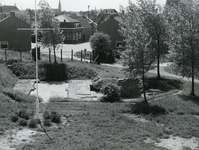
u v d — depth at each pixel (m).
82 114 21.78
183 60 28.31
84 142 15.73
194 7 28.73
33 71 37.22
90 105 25.12
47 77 36.88
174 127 19.31
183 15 28.84
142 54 25.55
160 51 33.88
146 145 15.85
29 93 29.75
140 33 25.84
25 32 50.47
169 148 15.80
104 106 24.67
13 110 21.19
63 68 37.88
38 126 18.39
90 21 100.06
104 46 48.16
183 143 16.67
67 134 17.02
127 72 26.66
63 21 74.44
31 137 16.28
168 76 37.06
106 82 31.97
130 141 16.36
